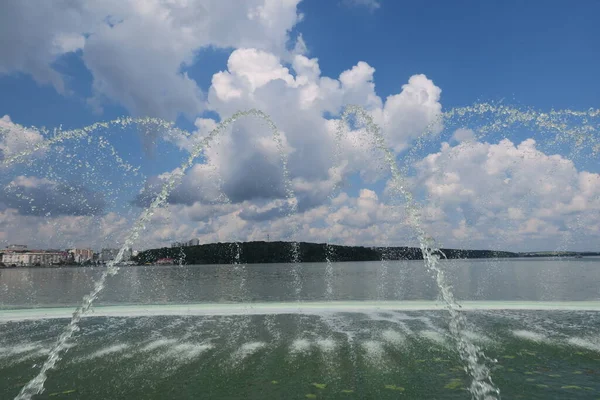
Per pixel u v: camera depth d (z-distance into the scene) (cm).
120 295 1755
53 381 564
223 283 2542
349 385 529
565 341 741
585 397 470
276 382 546
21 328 945
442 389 508
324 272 4072
